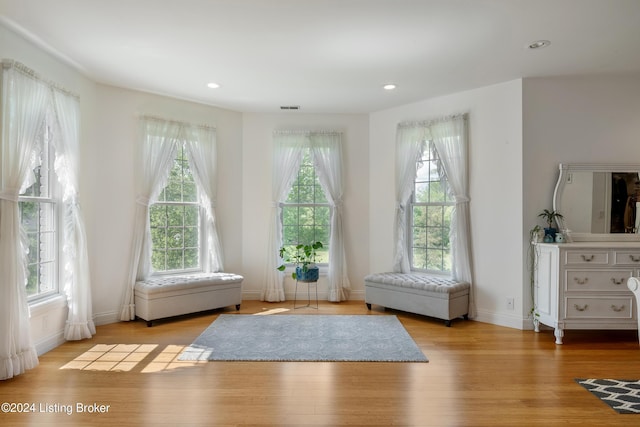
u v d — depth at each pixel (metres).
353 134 5.78
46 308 3.52
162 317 4.39
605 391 2.77
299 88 4.62
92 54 3.62
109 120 4.47
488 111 4.53
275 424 2.33
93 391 2.75
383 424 2.34
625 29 3.11
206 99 5.07
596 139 4.21
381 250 5.62
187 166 5.23
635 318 3.72
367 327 4.30
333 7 2.77
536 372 3.10
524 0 2.67
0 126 2.95
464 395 2.71
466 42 3.36
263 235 5.73
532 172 4.24
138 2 2.71
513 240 4.32
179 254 5.16
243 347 3.64
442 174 4.97
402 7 2.77
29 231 3.49
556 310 3.77
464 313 4.58
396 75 4.17
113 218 4.49
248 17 2.92
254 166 5.73
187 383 2.88
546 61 3.78
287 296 5.76
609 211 4.17
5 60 2.98
